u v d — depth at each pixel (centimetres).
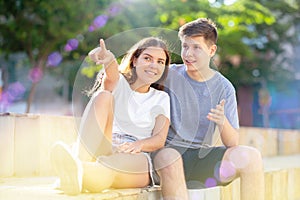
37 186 245
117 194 214
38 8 727
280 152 665
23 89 1318
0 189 229
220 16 789
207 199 279
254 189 241
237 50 864
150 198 232
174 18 766
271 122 1348
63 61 928
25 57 1129
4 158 305
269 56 1315
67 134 348
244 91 1358
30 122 322
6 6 741
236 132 251
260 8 808
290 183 388
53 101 1377
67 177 205
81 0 709
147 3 775
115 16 739
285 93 1362
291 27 1296
